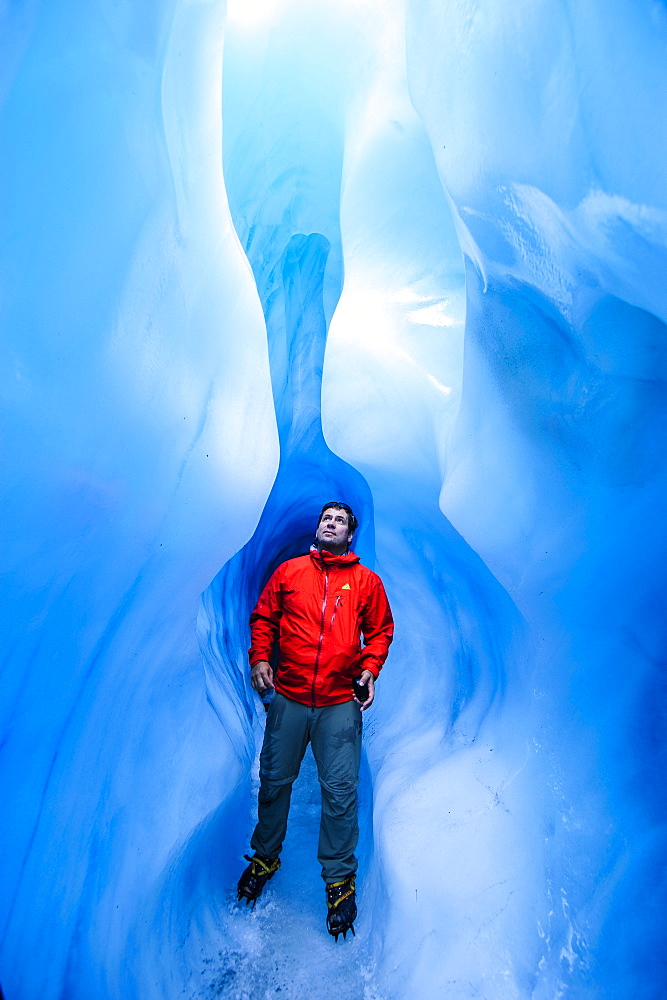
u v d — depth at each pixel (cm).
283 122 188
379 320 174
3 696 97
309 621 129
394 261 173
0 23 101
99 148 120
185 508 134
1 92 103
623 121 92
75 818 103
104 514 118
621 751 118
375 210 172
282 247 203
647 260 97
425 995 108
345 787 122
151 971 105
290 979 114
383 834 135
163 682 130
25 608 103
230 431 145
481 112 117
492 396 140
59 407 112
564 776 124
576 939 106
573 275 114
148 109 129
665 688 116
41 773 101
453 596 170
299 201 199
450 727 157
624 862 109
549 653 134
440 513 161
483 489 141
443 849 127
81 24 113
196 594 139
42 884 95
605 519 127
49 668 106
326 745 125
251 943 121
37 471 107
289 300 208
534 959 107
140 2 122
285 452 219
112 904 103
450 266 166
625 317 113
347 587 132
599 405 125
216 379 145
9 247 106
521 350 134
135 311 128
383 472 173
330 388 176
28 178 108
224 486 142
